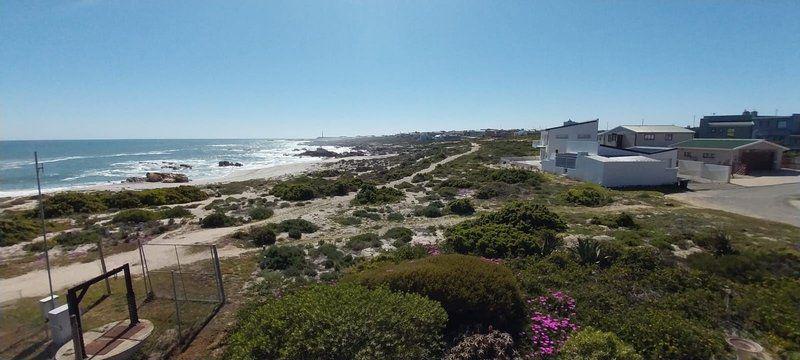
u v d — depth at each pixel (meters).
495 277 9.45
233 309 11.03
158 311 10.98
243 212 27.56
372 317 7.11
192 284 13.06
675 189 33.59
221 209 29.06
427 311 7.76
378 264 13.55
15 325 10.45
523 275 11.82
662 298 10.62
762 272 12.88
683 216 22.45
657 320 8.76
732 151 42.84
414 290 9.12
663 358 7.91
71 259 16.97
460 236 16.14
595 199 27.45
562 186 34.09
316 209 28.62
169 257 16.84
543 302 10.07
